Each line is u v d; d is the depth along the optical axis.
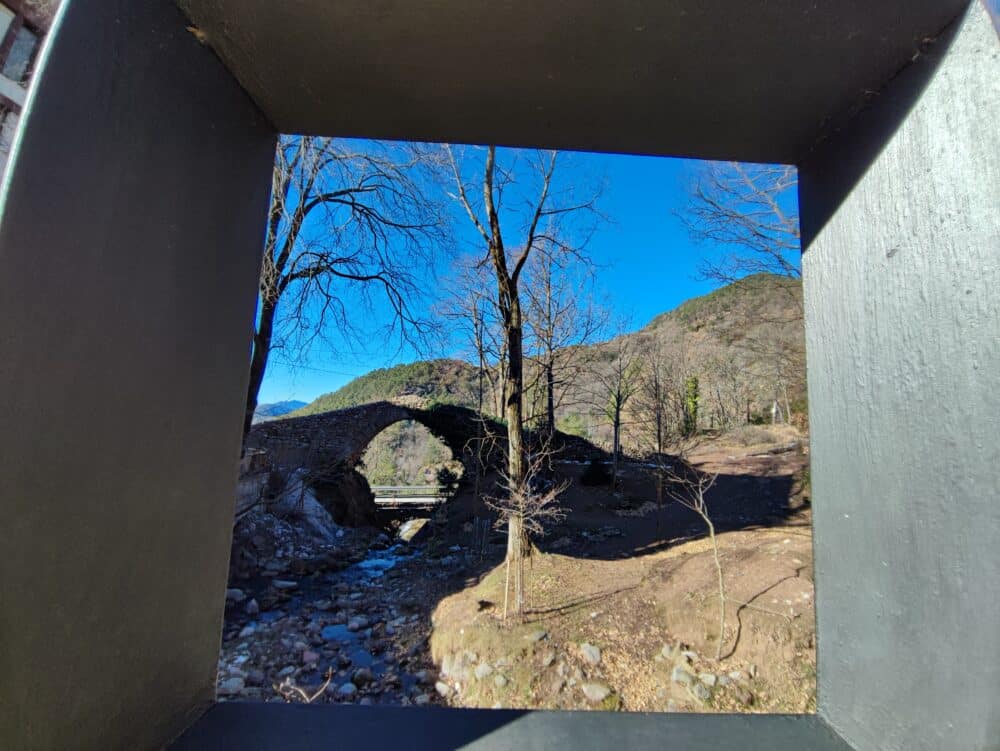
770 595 5.36
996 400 0.53
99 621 0.54
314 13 0.66
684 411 13.62
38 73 0.45
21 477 0.44
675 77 0.77
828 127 0.85
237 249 0.82
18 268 0.43
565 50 0.72
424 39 0.71
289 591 8.07
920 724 0.61
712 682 4.61
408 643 6.10
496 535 9.94
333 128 0.93
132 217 0.58
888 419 0.69
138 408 0.60
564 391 12.77
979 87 0.58
